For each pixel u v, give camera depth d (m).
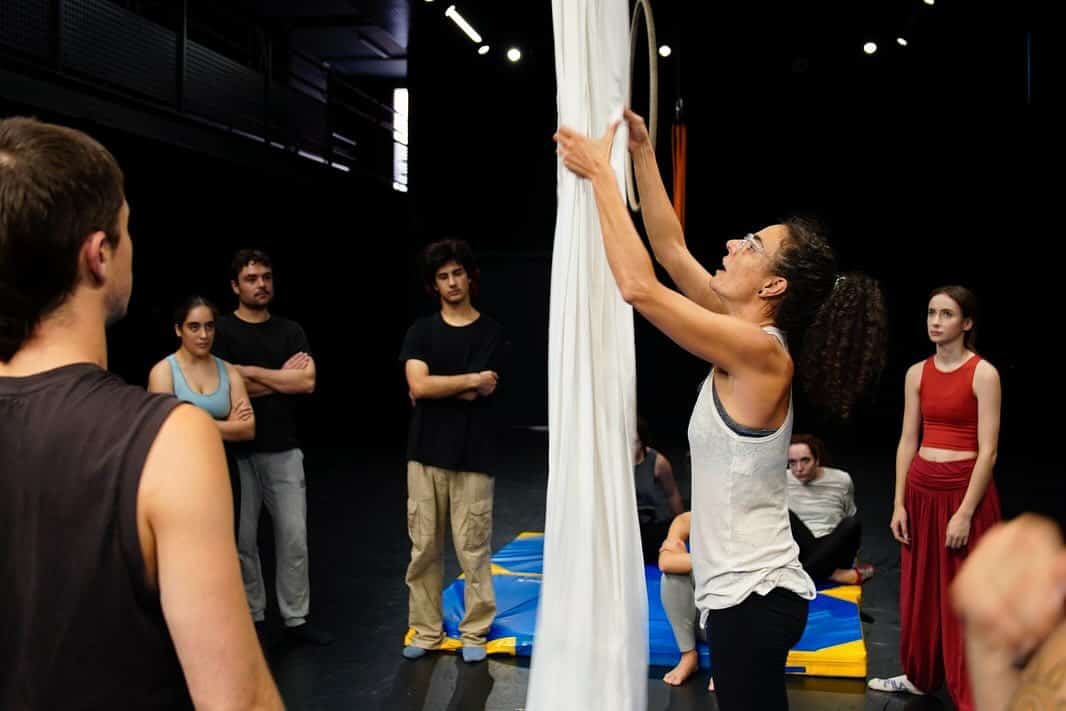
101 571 0.95
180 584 0.94
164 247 9.52
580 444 1.87
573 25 1.85
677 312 1.84
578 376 1.87
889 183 11.83
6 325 1.00
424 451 4.05
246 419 3.93
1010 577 0.66
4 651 0.96
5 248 0.96
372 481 8.35
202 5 10.42
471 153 12.09
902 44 10.79
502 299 12.21
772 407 1.97
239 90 9.85
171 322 9.45
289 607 4.29
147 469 0.96
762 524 2.01
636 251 1.79
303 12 12.23
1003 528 0.69
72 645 0.94
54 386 0.99
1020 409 11.90
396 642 4.30
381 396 14.18
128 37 7.80
